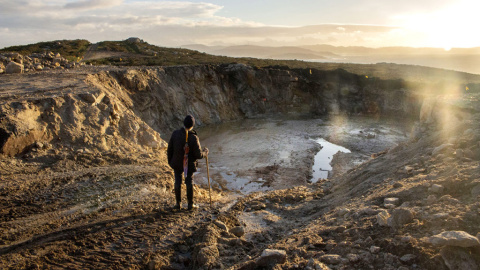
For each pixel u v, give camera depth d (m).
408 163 8.27
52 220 6.38
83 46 56.94
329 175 17.42
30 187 7.69
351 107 38.66
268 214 7.43
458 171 5.72
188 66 33.50
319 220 6.18
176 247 5.63
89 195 7.72
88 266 4.88
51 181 8.19
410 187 5.80
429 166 7.12
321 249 4.52
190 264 5.11
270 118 35.72
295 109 38.81
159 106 27.48
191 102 31.50
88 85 15.50
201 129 29.53
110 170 9.57
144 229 6.23
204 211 7.46
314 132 28.55
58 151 10.21
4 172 8.27
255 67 39.69
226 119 34.12
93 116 12.58
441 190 5.15
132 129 13.74
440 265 3.39
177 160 6.99
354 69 53.97
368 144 24.47
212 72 34.81
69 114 11.81
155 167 10.54
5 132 9.12
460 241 3.36
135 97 25.45
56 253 5.19
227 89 36.44
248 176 16.39
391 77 44.72
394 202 5.44
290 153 21.33
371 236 4.38
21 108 10.26
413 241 3.83
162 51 59.88
